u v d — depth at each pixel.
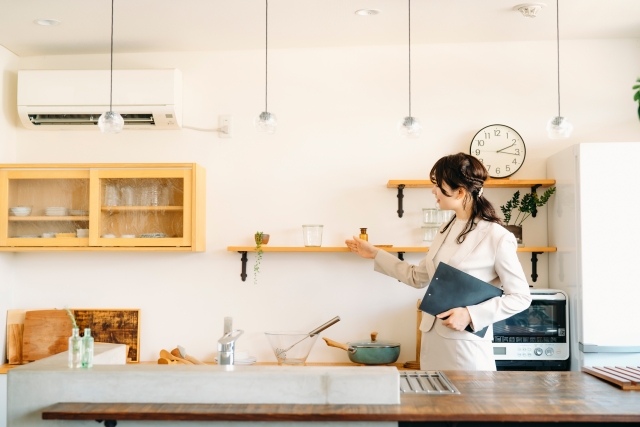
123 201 3.70
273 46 3.94
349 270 3.89
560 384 2.25
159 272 3.95
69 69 4.04
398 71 3.94
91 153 4.01
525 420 1.83
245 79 3.99
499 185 3.74
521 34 3.77
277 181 3.95
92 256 3.98
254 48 3.98
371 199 3.90
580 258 3.28
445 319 2.54
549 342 3.42
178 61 4.02
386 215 3.89
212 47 3.95
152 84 3.81
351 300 3.89
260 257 3.93
